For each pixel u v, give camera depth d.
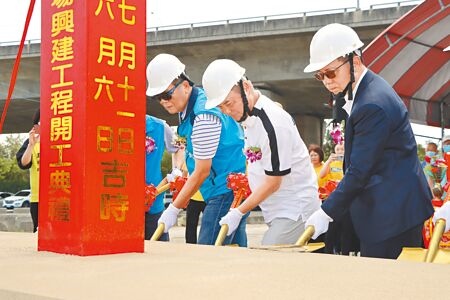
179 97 3.94
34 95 25.31
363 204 3.01
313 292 1.38
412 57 9.70
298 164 3.51
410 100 10.95
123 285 1.48
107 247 2.31
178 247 2.65
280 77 22.34
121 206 2.36
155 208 4.63
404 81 10.38
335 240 4.36
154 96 3.95
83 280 1.57
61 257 2.19
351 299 1.30
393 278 1.61
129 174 2.39
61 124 2.35
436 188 5.53
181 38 22.09
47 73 2.42
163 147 4.79
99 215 2.29
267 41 21.67
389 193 2.93
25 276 1.65
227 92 3.38
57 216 2.36
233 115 3.44
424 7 8.42
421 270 1.79
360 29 20.08
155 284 1.50
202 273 1.71
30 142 5.57
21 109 28.66
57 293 1.36
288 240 3.48
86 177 2.27
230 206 4.12
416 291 1.40
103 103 2.33
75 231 2.28
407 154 2.95
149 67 3.97
